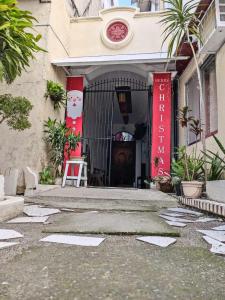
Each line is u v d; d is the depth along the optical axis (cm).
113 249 184
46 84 670
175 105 816
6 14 291
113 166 1323
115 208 376
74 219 287
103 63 713
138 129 1301
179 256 172
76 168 723
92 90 882
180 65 729
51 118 703
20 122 439
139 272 142
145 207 394
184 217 331
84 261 158
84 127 873
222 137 484
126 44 820
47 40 673
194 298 113
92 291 117
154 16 827
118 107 1154
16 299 109
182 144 742
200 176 489
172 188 643
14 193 499
